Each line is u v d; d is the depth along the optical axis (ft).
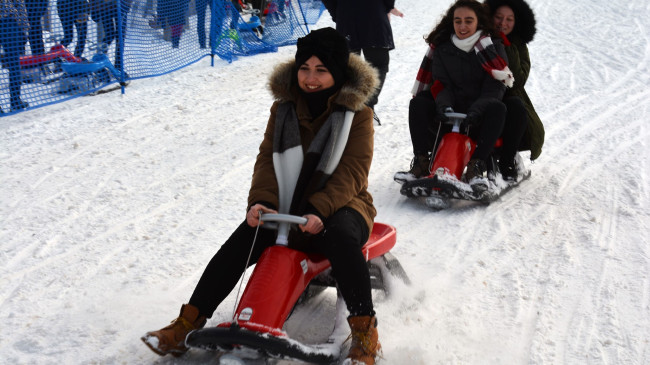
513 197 16.66
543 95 28.17
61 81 25.96
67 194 16.19
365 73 9.64
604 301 11.27
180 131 21.76
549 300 11.33
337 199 9.34
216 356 9.25
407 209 15.85
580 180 17.90
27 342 9.70
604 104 26.61
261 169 9.93
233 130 22.00
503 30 16.85
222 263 9.23
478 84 16.14
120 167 18.25
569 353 9.71
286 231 9.27
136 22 30.60
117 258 12.84
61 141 20.44
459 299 11.36
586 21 48.98
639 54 37.09
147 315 10.61
